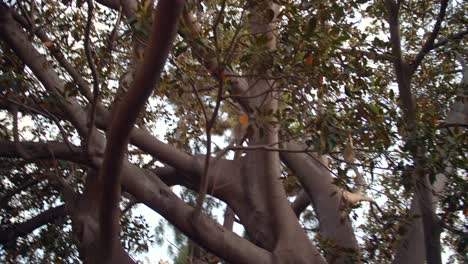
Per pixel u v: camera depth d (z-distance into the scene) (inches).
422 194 353.4
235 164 390.0
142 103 272.4
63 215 443.8
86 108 351.9
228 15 337.4
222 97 301.0
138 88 267.1
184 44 309.1
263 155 368.8
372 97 380.2
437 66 442.9
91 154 330.3
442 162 325.1
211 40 320.2
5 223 442.9
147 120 442.6
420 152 324.2
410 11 434.3
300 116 321.4
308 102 321.1
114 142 283.0
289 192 423.8
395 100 357.7
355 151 336.8
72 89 332.2
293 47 308.8
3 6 339.3
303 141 365.4
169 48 257.0
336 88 321.4
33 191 454.9
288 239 363.3
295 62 309.7
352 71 318.7
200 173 384.5
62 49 381.1
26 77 355.6
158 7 244.5
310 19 307.7
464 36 416.5
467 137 332.2
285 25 311.6
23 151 339.9
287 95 348.8
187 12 308.3
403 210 418.6
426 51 386.3
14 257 444.1
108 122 348.2
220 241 335.6
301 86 319.6
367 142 326.0
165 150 381.7
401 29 457.4
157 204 333.1
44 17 392.5
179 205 335.0
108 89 391.9
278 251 358.9
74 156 338.6
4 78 314.2
